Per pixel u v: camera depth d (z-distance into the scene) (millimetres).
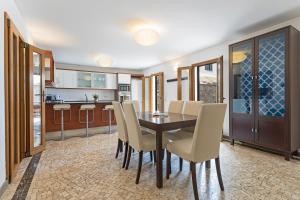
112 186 1954
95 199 1703
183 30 3320
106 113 5277
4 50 1933
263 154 2990
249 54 3229
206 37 3707
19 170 2375
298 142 2830
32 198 1720
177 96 5387
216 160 1889
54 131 4430
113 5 2418
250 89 3219
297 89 2789
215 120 1777
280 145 2768
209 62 4441
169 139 2355
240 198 1710
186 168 2465
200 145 1719
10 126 2031
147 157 2932
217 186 1946
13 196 1757
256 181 2043
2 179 1832
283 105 2744
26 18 2793
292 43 2688
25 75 2916
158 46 4324
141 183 2023
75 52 4848
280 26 3053
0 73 1826
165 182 2049
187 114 2979
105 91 7309
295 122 2754
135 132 2119
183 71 5293
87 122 4617
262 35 2988
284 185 1945
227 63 3994
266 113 2973
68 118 4629
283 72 2738
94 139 4152
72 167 2484
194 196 1666
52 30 3291
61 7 2463
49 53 4430
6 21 1954
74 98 6684
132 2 2342
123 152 3162
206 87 5672
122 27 3172
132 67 7273
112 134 4711
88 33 3449
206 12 2623
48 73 4449
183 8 2506
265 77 2975
